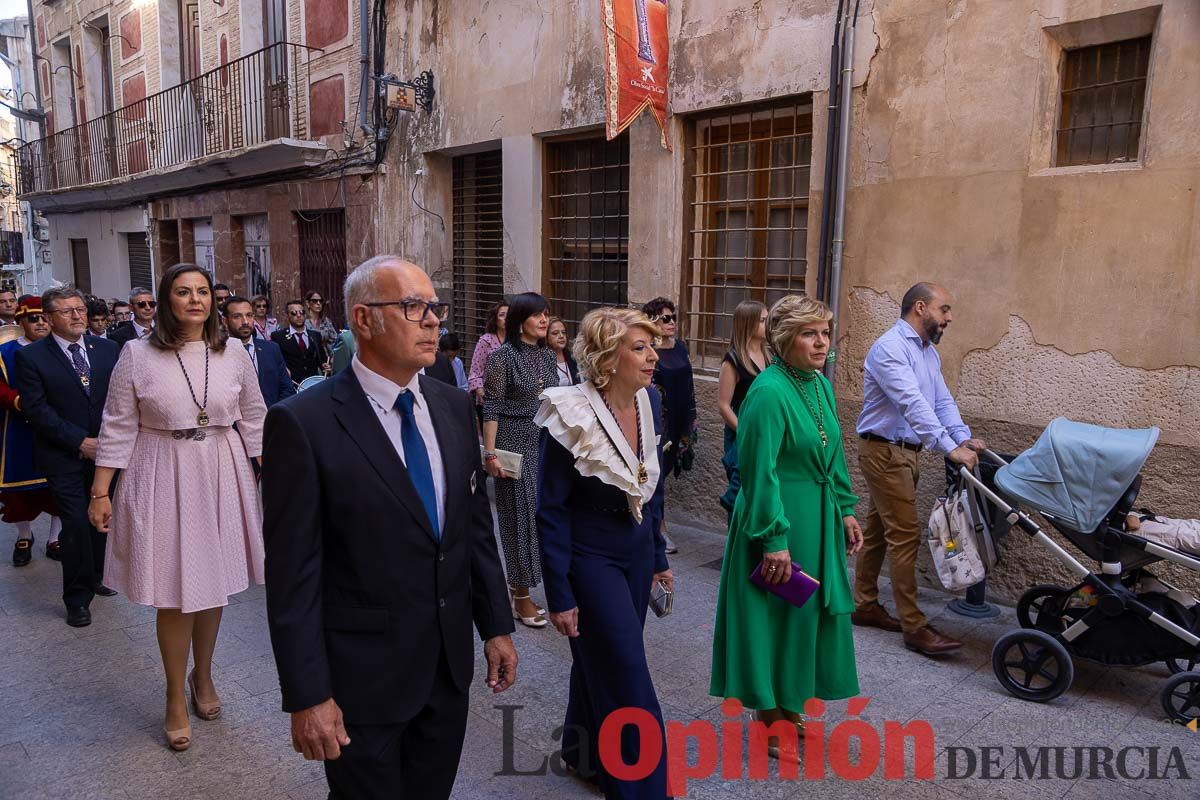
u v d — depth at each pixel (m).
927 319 4.35
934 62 4.93
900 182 5.14
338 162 10.18
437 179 9.03
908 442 4.35
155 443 3.43
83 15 16.84
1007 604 4.87
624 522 2.92
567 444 2.79
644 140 6.64
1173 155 4.12
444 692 2.23
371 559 2.06
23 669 4.21
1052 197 4.53
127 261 16.12
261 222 12.08
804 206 5.91
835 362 5.55
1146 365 4.29
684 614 4.86
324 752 1.97
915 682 4.00
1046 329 4.62
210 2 12.68
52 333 4.88
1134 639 3.65
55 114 18.58
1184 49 4.05
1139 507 4.34
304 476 2.00
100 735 3.57
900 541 4.33
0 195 29.72
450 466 2.22
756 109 6.09
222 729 3.62
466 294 9.19
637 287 6.84
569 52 7.18
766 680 3.21
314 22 10.48
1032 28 4.55
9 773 3.28
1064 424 3.85
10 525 6.90
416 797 2.28
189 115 13.62
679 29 6.31
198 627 3.65
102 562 5.31
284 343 8.63
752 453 3.19
